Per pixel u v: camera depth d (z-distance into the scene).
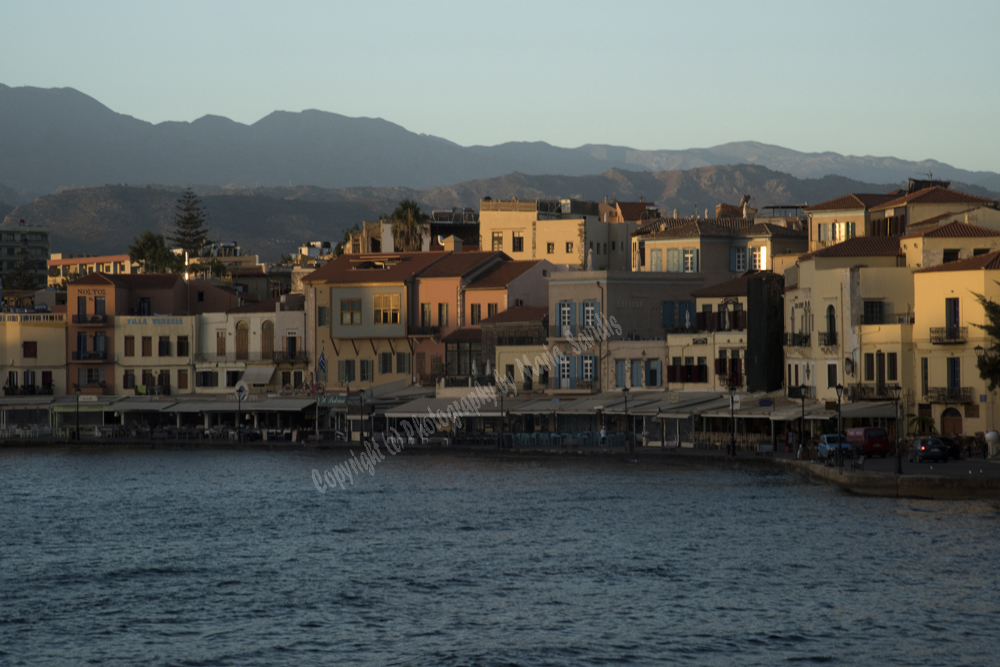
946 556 81.06
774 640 64.94
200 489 132.25
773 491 112.50
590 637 66.12
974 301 126.31
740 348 157.25
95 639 67.69
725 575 78.81
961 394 125.75
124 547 95.50
